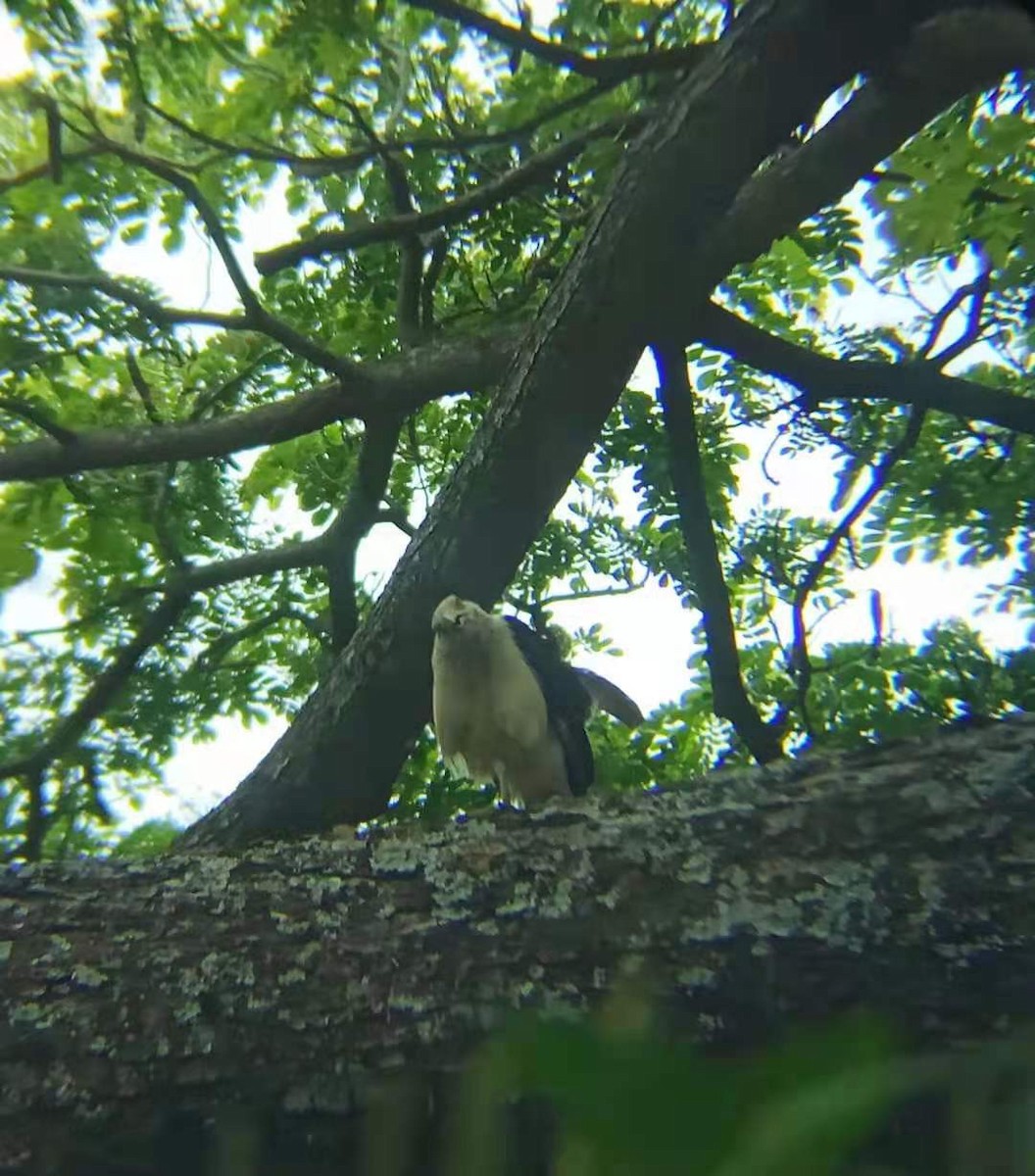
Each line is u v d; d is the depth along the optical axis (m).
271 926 2.51
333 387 5.29
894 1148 1.42
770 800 2.55
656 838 2.54
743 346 5.44
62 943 2.49
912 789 2.46
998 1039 2.08
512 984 2.35
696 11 5.64
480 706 4.50
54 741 6.01
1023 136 4.98
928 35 3.83
